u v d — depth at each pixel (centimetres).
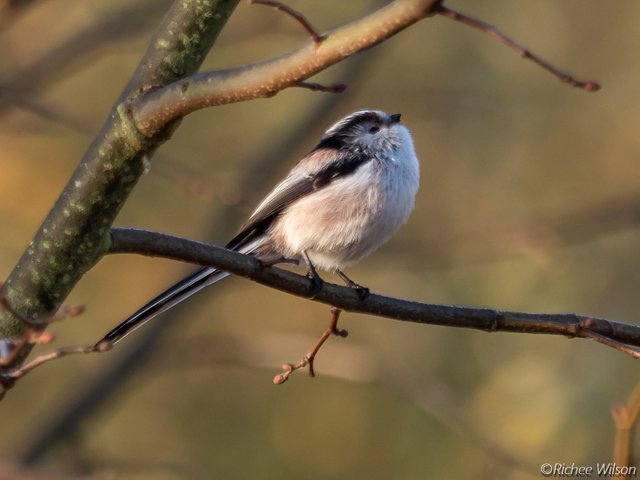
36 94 1108
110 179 586
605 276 1373
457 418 1170
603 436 1234
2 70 1180
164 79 579
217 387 1405
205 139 1520
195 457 1358
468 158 1523
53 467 1103
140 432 1376
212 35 584
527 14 1574
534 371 1309
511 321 684
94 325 1391
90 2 1441
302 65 511
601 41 1556
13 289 599
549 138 1516
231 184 1249
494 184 1505
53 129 1201
